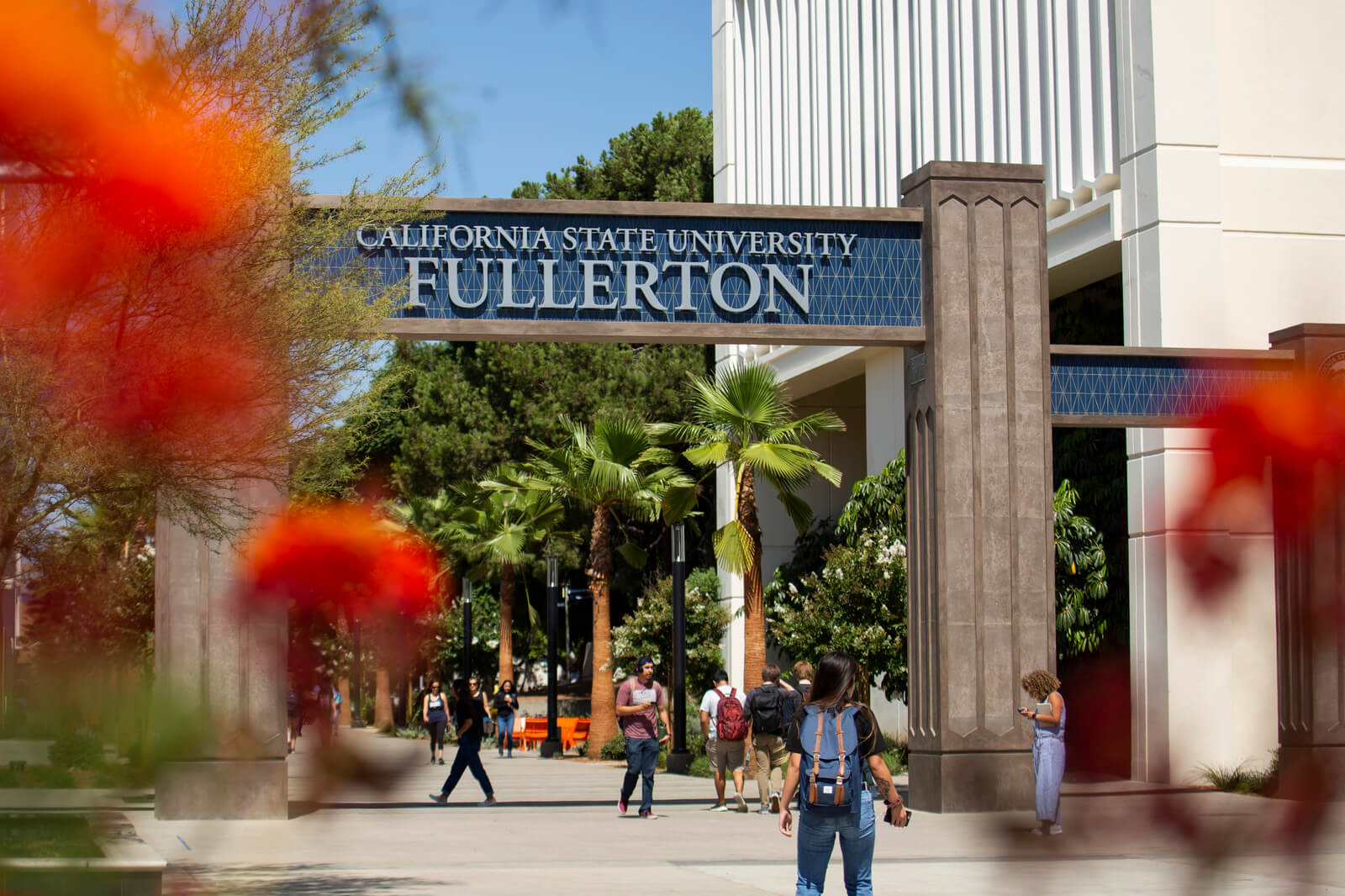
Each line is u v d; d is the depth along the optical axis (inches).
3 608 274.1
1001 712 591.8
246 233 292.5
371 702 628.7
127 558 552.1
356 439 369.7
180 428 268.5
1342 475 71.5
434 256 587.8
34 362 242.8
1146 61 771.4
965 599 595.8
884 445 1122.7
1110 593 830.5
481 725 692.1
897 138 1056.2
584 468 1170.6
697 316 601.6
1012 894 305.0
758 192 1318.9
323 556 160.1
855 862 280.7
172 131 199.5
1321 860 80.1
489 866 425.1
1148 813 82.4
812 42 1206.9
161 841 476.1
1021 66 895.1
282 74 275.6
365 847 478.3
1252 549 66.1
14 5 141.3
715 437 929.5
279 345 303.9
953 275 609.3
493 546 1536.7
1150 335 760.3
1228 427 71.7
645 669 621.9
